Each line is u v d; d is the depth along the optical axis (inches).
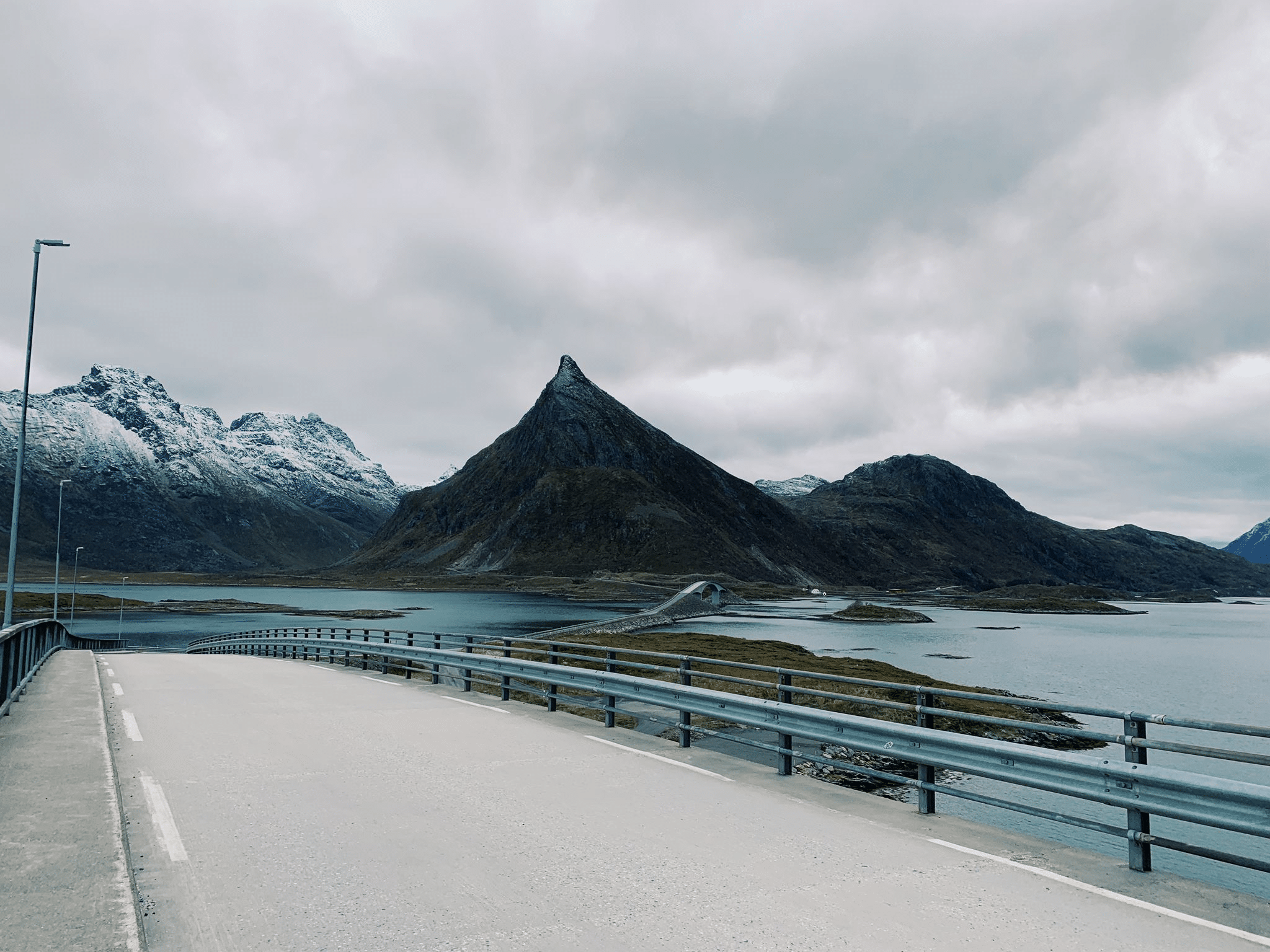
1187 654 4227.4
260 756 414.9
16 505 1119.0
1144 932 209.5
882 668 2070.6
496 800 335.9
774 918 215.6
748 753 861.8
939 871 255.9
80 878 220.4
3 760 359.9
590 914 216.5
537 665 601.9
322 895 227.1
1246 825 225.5
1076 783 274.1
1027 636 5689.0
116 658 1284.4
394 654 877.8
